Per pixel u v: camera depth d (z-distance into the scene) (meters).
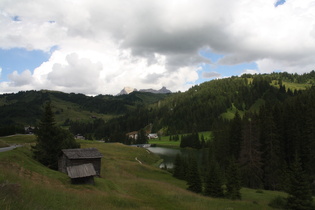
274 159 50.84
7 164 28.83
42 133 45.09
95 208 18.39
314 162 46.50
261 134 60.72
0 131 121.62
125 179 47.97
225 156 70.62
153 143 178.88
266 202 33.94
